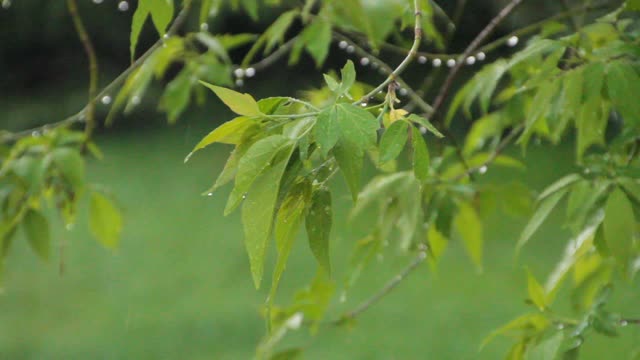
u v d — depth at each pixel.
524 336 2.18
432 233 2.67
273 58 3.27
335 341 7.20
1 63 13.92
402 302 8.02
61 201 2.73
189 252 9.98
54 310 8.40
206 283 8.95
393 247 9.29
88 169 13.36
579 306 2.55
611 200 1.87
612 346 5.93
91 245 10.33
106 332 7.79
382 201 2.64
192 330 7.71
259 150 1.31
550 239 9.22
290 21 3.05
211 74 3.25
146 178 12.84
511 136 2.82
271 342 2.86
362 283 8.53
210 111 14.60
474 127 2.99
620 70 1.97
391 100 1.42
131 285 9.04
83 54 13.73
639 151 2.19
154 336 7.63
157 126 14.70
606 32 2.37
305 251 9.68
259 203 1.30
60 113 13.93
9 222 2.64
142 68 2.96
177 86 3.27
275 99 1.40
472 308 7.72
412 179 2.54
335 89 1.42
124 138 14.67
